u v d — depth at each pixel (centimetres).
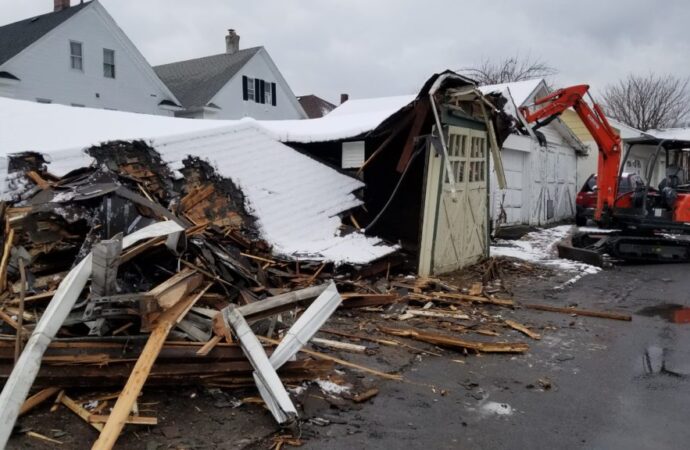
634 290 906
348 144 1044
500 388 489
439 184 900
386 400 451
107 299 387
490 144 1059
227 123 988
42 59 2064
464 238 1010
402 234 966
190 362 414
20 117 841
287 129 1066
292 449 364
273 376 399
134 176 707
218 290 526
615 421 427
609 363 561
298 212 873
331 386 461
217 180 806
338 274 769
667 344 625
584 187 1794
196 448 353
